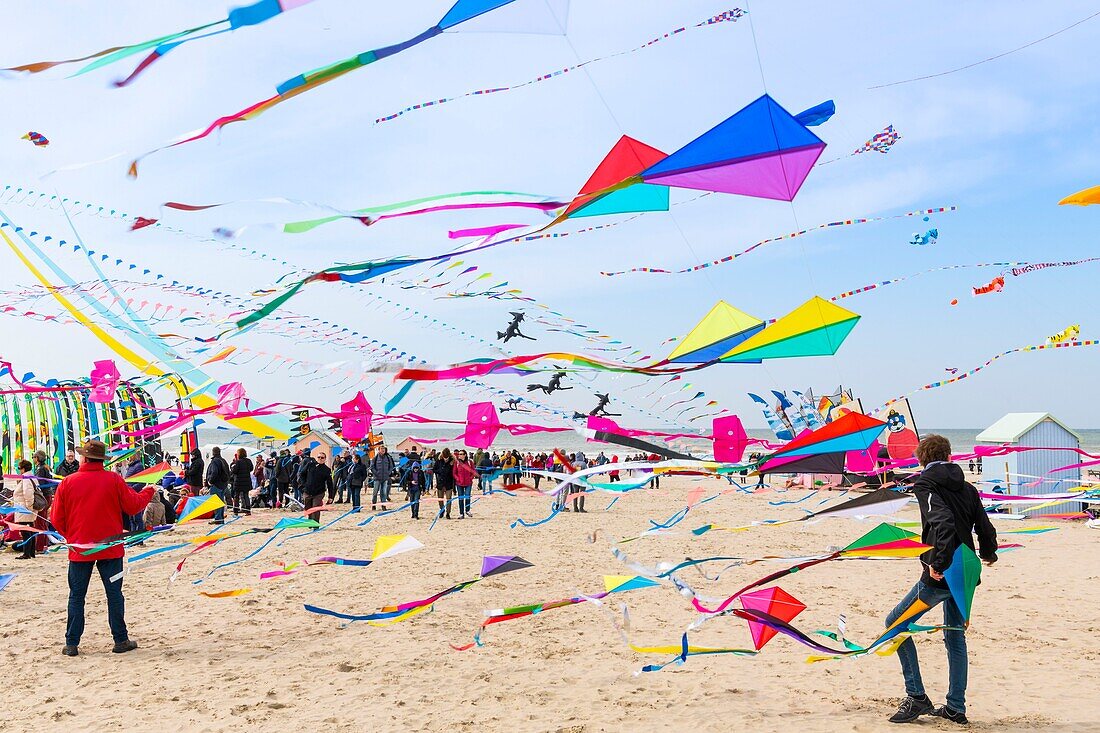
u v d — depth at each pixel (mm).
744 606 3916
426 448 20578
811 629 6586
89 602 7734
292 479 19031
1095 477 14742
